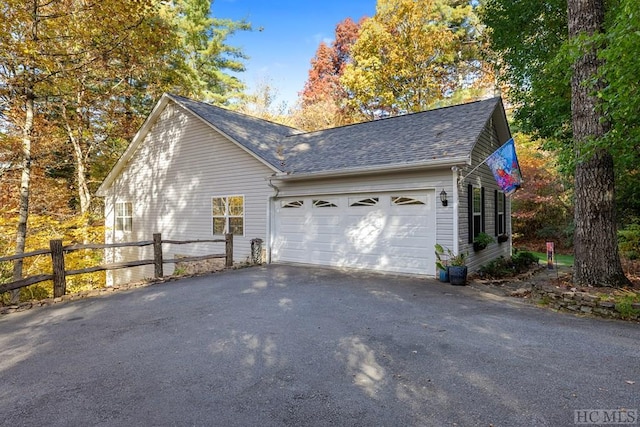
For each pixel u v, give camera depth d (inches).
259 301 238.5
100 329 186.2
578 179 236.1
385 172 338.6
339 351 151.2
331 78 1137.4
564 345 154.3
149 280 307.4
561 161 264.8
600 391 114.3
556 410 104.1
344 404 109.3
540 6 405.1
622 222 399.9
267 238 423.2
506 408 105.5
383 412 104.7
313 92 1131.9
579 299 206.2
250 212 440.5
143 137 551.2
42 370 137.9
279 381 125.0
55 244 254.5
